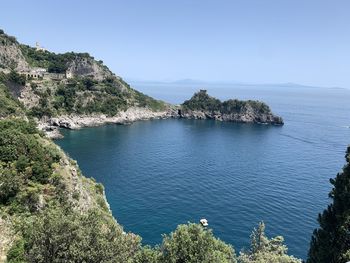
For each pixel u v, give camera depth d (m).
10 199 45.06
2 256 33.38
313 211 85.56
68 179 55.38
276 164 130.88
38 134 70.62
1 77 174.88
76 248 29.39
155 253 36.00
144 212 83.25
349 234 36.38
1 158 51.91
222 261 36.94
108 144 156.00
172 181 106.38
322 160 139.00
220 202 90.31
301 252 67.75
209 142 170.12
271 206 88.19
